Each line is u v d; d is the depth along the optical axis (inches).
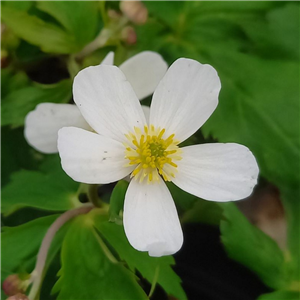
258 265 1.9
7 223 2.0
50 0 2.0
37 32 2.0
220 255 2.0
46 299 1.9
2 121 2.0
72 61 2.1
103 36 2.0
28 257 1.8
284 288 1.9
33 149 2.1
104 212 1.8
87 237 1.8
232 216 1.9
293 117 2.1
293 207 2.0
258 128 2.1
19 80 2.1
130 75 1.8
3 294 1.8
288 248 1.9
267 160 2.0
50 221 1.9
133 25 2.0
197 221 2.0
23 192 1.9
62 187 1.9
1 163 2.1
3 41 2.0
